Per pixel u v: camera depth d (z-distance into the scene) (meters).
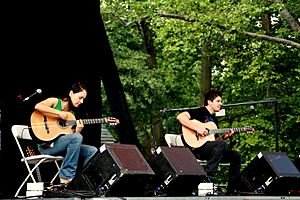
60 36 10.32
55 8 10.19
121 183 7.04
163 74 23.25
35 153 9.57
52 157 8.10
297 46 17.72
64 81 10.41
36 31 10.22
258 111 20.34
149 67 23.42
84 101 10.41
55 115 8.32
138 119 22.67
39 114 8.39
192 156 7.98
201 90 22.41
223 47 20.03
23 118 10.07
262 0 18.55
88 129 10.46
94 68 10.45
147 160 7.79
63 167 8.02
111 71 10.29
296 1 19.73
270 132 20.28
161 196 7.35
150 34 23.34
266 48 18.84
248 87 21.20
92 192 7.05
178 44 18.84
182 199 7.33
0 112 9.96
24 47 10.16
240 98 21.58
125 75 20.95
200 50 21.39
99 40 10.32
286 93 20.36
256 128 20.25
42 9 10.17
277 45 18.58
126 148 7.29
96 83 10.52
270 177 8.33
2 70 10.02
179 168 7.64
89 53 10.38
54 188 7.56
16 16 10.09
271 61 19.39
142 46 23.86
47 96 10.32
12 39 10.09
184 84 25.97
